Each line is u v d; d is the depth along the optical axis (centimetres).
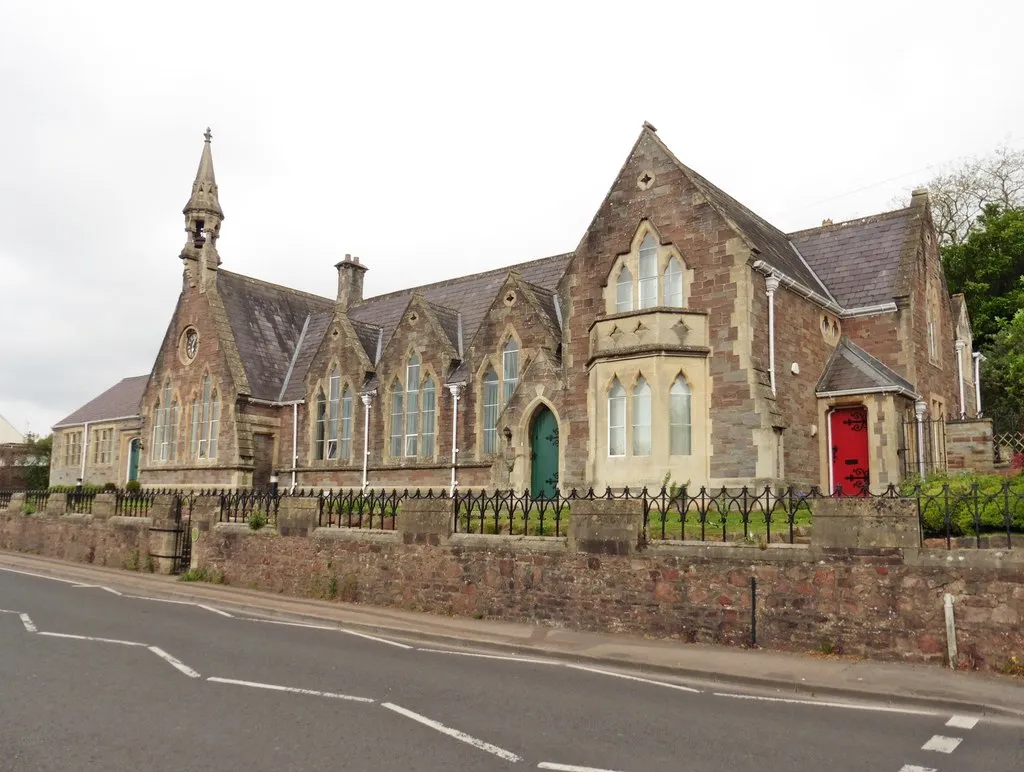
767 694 1038
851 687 1027
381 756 747
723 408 2066
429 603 1689
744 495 1416
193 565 2264
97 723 848
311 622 1634
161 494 2491
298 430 3481
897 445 2173
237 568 2131
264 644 1352
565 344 2403
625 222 2316
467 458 2766
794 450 2166
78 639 1359
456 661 1238
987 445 2158
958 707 955
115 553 2612
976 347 3850
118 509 2694
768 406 1998
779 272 2161
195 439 3662
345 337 3300
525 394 2491
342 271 4053
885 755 775
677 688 1066
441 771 708
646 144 2316
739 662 1178
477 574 1620
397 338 3081
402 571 1750
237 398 3462
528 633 1434
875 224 2678
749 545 1318
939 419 2402
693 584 1356
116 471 4906
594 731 843
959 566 1142
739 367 2052
